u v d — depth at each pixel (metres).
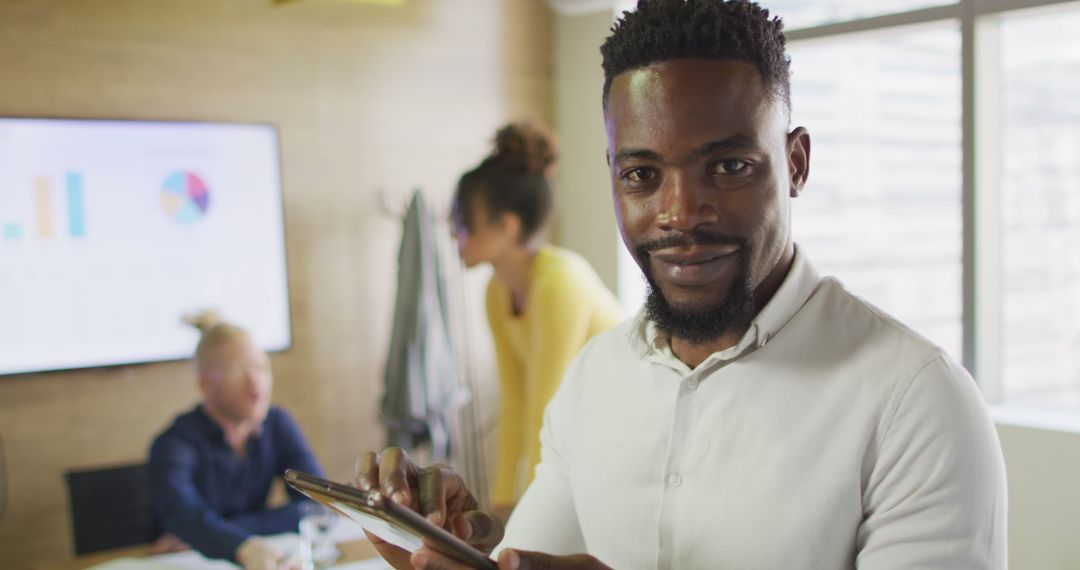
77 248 3.26
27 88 3.17
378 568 2.05
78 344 3.28
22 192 3.16
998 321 3.38
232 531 2.25
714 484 0.93
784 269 0.94
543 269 2.25
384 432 3.96
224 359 2.59
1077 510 2.99
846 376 0.89
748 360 0.93
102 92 3.30
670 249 0.84
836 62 3.81
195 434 2.59
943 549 0.80
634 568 0.99
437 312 3.61
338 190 3.82
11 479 3.19
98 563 2.24
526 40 4.32
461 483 0.93
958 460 0.82
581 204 4.38
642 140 0.84
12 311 3.16
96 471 2.71
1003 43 3.31
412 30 3.97
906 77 3.63
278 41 3.65
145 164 3.37
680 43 0.82
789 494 0.88
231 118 3.56
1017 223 3.36
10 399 3.18
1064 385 3.34
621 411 1.03
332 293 3.82
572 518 1.10
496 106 4.24
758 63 0.83
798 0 3.74
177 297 3.45
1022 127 3.32
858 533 0.87
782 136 0.86
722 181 0.83
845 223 3.86
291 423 2.81
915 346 0.88
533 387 2.20
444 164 4.10
